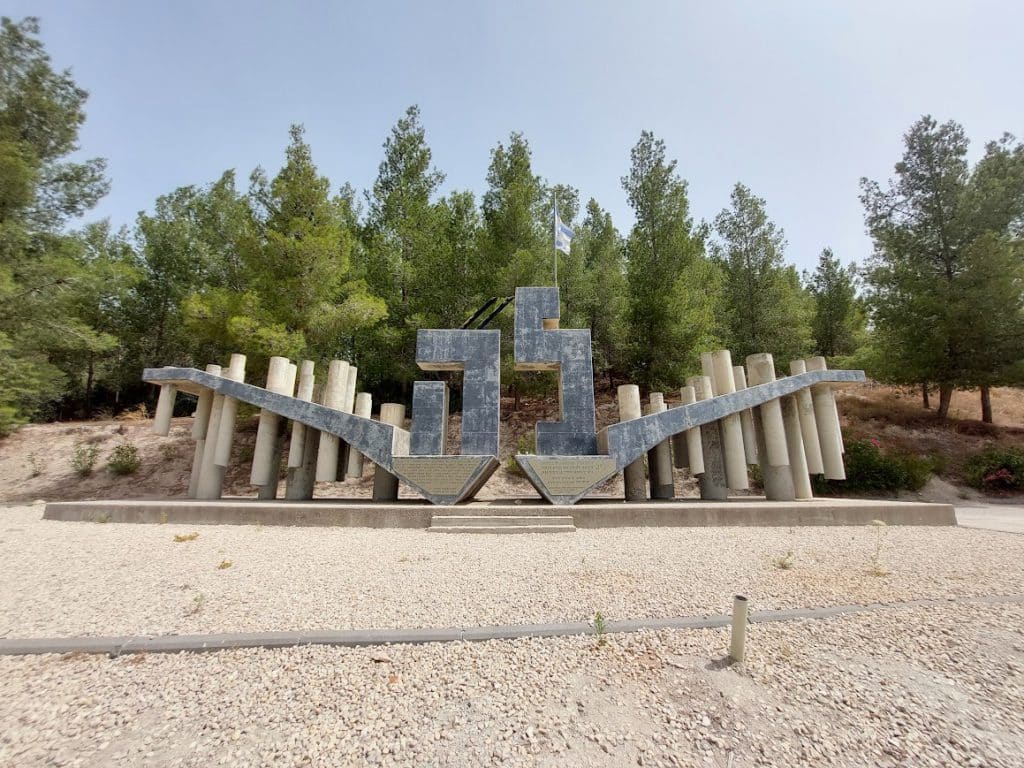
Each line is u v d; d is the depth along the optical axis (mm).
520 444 20062
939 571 5898
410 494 18078
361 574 5871
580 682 3293
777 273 25375
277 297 17609
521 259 18656
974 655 3662
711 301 21844
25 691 3217
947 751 2602
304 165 18297
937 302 20125
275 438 12594
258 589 5223
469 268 22078
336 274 18281
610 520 9750
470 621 4273
